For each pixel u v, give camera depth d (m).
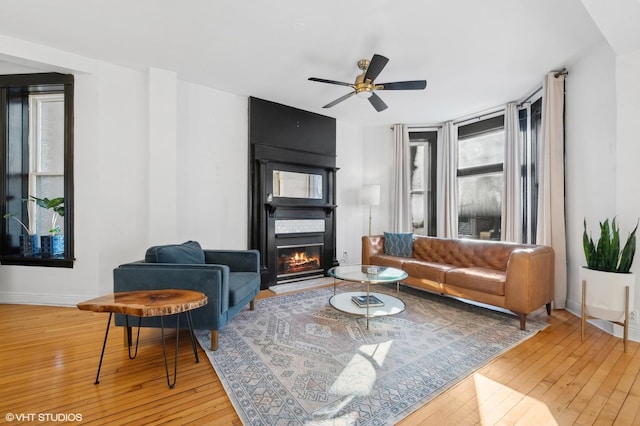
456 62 3.03
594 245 2.56
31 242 3.29
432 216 5.21
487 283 2.84
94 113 3.14
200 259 2.79
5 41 2.68
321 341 2.31
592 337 2.43
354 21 2.38
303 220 4.53
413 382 1.76
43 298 3.18
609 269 2.34
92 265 3.16
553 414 1.49
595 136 2.80
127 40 2.73
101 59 3.10
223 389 1.69
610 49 2.64
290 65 3.16
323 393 1.64
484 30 2.48
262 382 1.74
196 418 1.45
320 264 4.73
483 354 2.12
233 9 2.27
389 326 2.64
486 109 4.40
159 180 3.29
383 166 5.34
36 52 2.81
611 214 2.64
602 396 1.64
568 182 3.15
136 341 2.29
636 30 2.13
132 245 3.29
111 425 1.39
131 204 3.29
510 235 4.00
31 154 3.44
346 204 5.23
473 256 3.63
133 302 1.72
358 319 2.80
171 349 2.19
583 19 2.32
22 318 2.78
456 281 3.13
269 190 4.17
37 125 3.44
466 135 4.85
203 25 2.48
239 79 3.51
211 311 2.12
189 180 3.62
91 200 3.16
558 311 3.07
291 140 4.37
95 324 2.64
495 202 4.49
